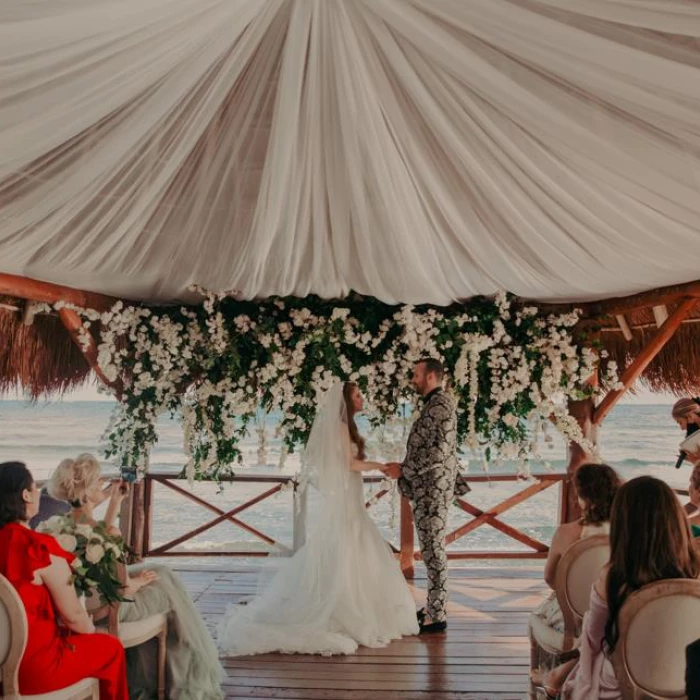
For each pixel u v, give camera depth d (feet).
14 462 9.04
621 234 10.78
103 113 7.75
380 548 15.34
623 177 9.04
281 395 16.61
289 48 7.50
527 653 13.97
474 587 18.48
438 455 15.06
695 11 5.90
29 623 8.46
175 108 8.32
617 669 7.13
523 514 46.14
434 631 15.15
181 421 16.90
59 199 9.53
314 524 15.08
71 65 6.66
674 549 7.09
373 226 11.21
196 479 16.81
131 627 10.75
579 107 7.79
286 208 10.73
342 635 14.30
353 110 8.43
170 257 12.87
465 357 16.39
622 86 7.18
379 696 12.00
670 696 7.06
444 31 7.05
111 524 10.94
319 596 14.64
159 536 39.29
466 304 16.66
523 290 14.75
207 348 16.43
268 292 14.84
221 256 12.60
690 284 13.67
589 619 7.47
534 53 6.97
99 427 66.28
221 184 10.26
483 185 9.79
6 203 9.36
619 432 65.46
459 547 39.01
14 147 7.76
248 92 8.49
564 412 16.69
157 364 16.26
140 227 11.44
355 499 15.34
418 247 12.00
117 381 16.87
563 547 10.00
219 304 16.07
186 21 6.72
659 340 15.14
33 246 11.34
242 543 37.52
